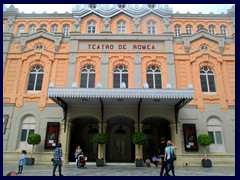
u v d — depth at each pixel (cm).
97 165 1669
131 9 2466
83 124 2275
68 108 1867
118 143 2239
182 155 1789
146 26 2425
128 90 1606
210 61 2083
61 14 2522
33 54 2105
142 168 1543
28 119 1928
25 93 1981
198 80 2011
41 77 2059
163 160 1114
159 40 2136
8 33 2169
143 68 2048
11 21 2473
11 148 1825
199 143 1753
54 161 1105
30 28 2498
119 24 2445
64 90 1597
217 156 1797
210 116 1922
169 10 2478
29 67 2073
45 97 1959
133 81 1998
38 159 1775
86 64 2077
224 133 1873
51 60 2077
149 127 2305
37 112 1922
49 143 1809
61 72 2048
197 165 1770
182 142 1828
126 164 1809
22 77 2033
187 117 1905
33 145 1775
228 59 2091
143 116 1861
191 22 2489
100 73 2023
